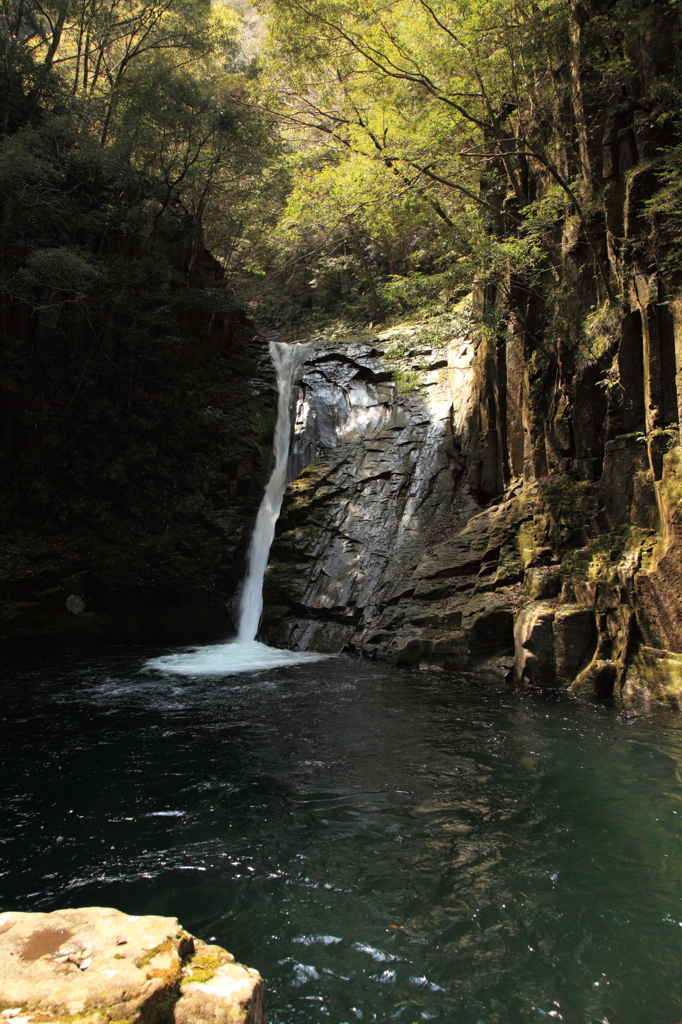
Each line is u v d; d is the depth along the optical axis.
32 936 2.62
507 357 16.09
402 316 27.34
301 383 23.20
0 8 23.03
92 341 21.00
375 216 19.19
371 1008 3.86
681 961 4.32
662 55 11.71
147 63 26.81
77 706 10.53
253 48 37.84
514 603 13.20
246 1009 2.25
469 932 4.63
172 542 19.45
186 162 22.22
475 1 13.05
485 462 16.58
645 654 10.60
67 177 21.81
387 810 6.66
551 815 6.48
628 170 12.20
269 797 7.01
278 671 13.23
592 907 4.93
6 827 6.33
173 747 8.60
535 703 10.57
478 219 15.23
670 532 10.30
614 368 12.22
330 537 17.33
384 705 10.55
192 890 5.18
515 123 16.19
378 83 17.58
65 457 19.67
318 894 5.13
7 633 16.48
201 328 24.14
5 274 19.20
